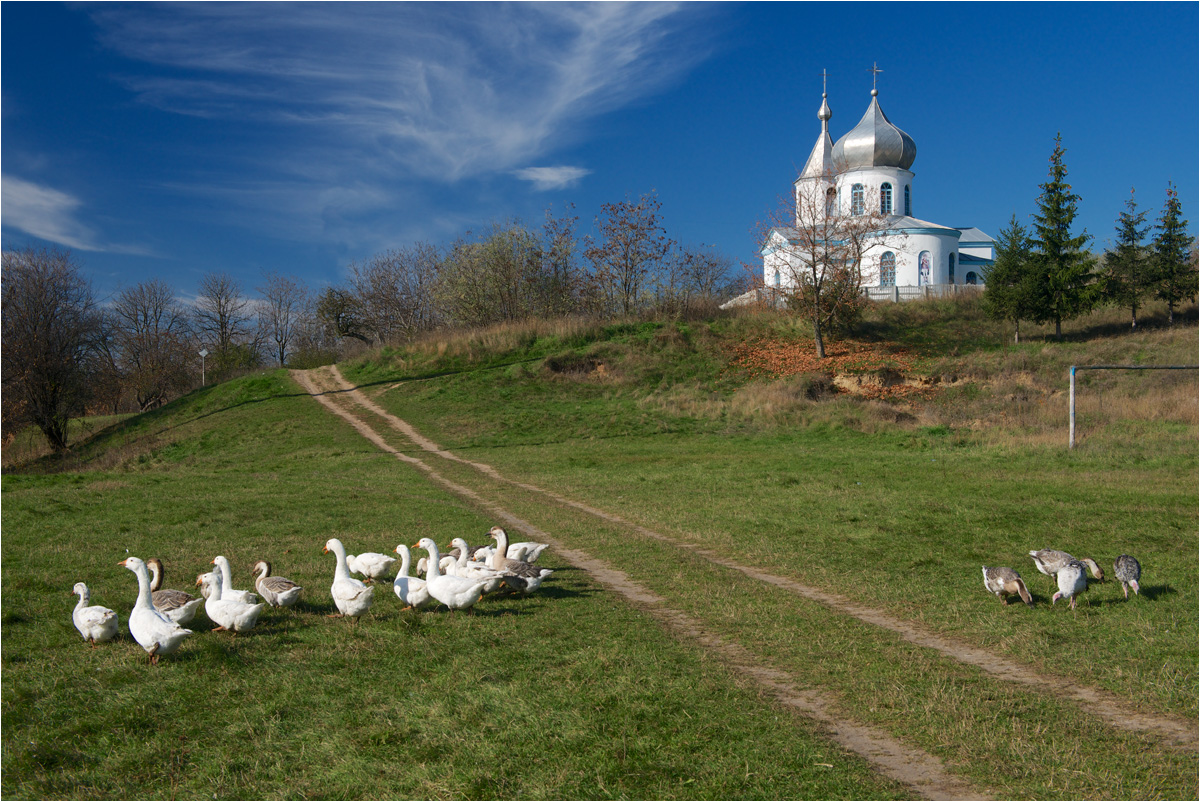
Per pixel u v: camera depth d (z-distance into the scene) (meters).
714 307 53.97
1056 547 12.87
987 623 9.00
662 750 5.73
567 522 15.66
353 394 40.12
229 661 7.44
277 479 23.31
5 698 6.55
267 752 5.71
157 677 7.09
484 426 33.84
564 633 8.52
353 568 11.07
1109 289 45.28
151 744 5.82
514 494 19.80
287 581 9.20
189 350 73.12
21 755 5.60
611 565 12.12
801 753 5.71
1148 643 8.20
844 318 45.94
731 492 19.23
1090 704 6.77
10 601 9.61
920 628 8.99
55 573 11.14
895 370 40.75
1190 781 5.34
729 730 6.09
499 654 7.76
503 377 41.19
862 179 61.25
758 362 43.62
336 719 6.24
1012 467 22.84
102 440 37.81
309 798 5.12
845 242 48.16
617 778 5.32
